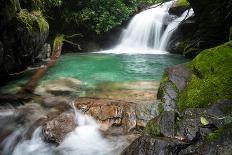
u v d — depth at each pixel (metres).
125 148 4.32
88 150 4.68
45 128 4.96
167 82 5.83
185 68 6.04
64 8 11.51
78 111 5.56
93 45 12.55
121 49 13.12
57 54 10.52
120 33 13.33
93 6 12.08
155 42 13.02
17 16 6.87
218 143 3.43
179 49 11.72
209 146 3.46
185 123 4.12
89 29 12.23
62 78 7.71
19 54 7.57
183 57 10.95
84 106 5.60
